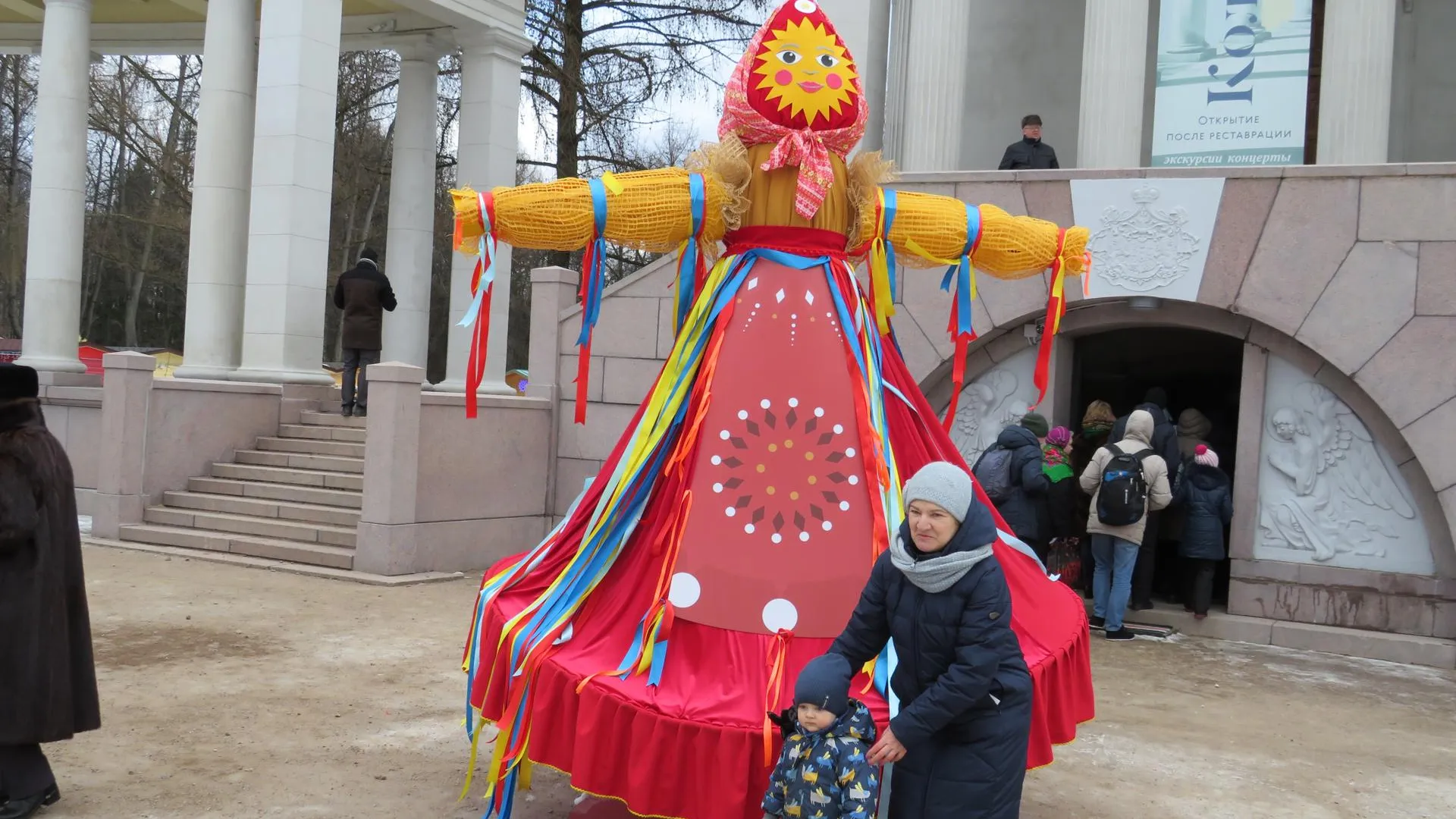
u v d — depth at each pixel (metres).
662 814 3.65
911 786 3.28
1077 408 10.90
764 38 4.66
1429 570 8.71
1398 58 12.52
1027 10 14.12
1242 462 9.28
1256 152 10.38
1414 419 8.56
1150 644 8.75
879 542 4.14
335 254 31.52
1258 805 5.08
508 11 16.47
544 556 4.69
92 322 35.78
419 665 6.92
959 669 3.11
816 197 4.46
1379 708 7.03
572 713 3.88
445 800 4.66
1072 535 9.56
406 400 9.99
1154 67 13.18
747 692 3.79
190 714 5.74
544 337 11.73
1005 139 14.13
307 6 13.47
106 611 8.12
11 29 20.52
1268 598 9.16
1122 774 5.45
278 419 12.89
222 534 10.98
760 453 4.26
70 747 5.15
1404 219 8.61
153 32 19.50
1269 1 10.31
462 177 16.42
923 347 10.15
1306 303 8.88
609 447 11.47
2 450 4.15
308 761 5.08
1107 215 9.48
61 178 15.93
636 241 4.48
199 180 14.49
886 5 13.34
